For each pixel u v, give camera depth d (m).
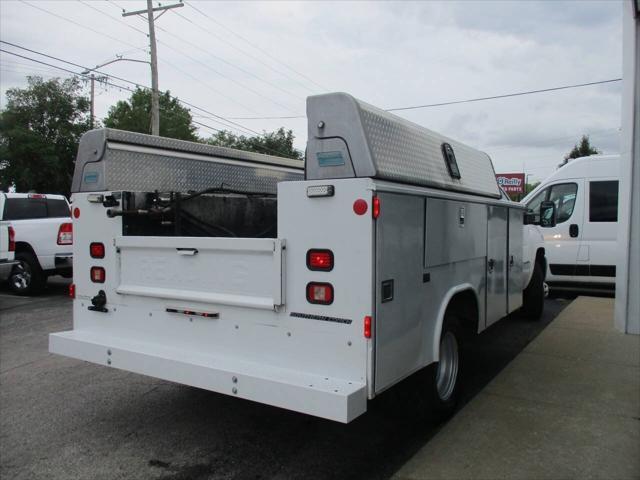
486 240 4.80
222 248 3.38
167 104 48.72
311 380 2.99
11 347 6.75
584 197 9.75
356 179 2.94
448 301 3.88
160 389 5.11
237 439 3.98
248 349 3.33
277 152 47.47
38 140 30.53
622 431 3.77
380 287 2.98
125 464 3.61
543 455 3.41
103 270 4.00
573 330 6.82
